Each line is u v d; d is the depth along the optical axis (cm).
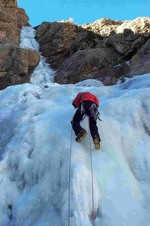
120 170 520
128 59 1836
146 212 470
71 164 510
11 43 1927
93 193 472
